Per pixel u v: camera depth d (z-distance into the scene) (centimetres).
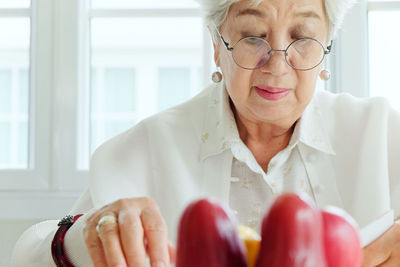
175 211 113
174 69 291
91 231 66
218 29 105
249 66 97
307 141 111
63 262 78
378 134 113
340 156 114
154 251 59
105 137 262
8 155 214
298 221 32
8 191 201
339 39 188
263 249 33
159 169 118
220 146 112
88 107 207
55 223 106
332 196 111
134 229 61
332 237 36
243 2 97
